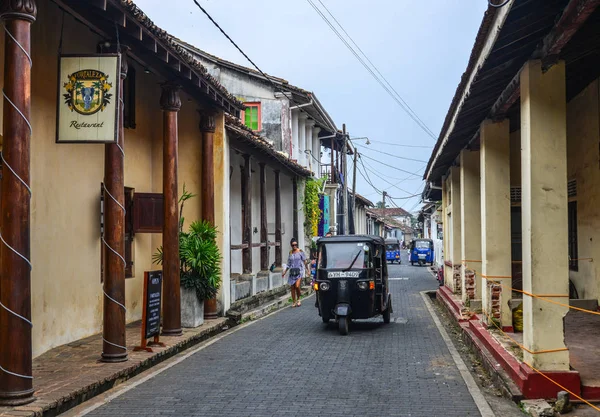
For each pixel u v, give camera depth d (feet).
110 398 25.58
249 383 28.19
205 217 46.96
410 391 26.53
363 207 174.81
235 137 52.44
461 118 37.83
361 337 42.37
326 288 45.57
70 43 35.65
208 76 41.63
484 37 24.04
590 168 39.83
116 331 30.27
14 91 22.98
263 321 51.70
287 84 88.69
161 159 47.16
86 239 37.24
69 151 35.42
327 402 24.71
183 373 30.53
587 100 39.83
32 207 31.12
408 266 168.55
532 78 25.04
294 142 95.35
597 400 23.48
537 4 20.71
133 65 43.37
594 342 31.42
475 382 28.45
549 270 24.64
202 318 44.09
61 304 34.17
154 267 47.24
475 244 50.26
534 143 24.91
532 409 22.52
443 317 54.19
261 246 66.03
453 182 61.21
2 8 23.04
